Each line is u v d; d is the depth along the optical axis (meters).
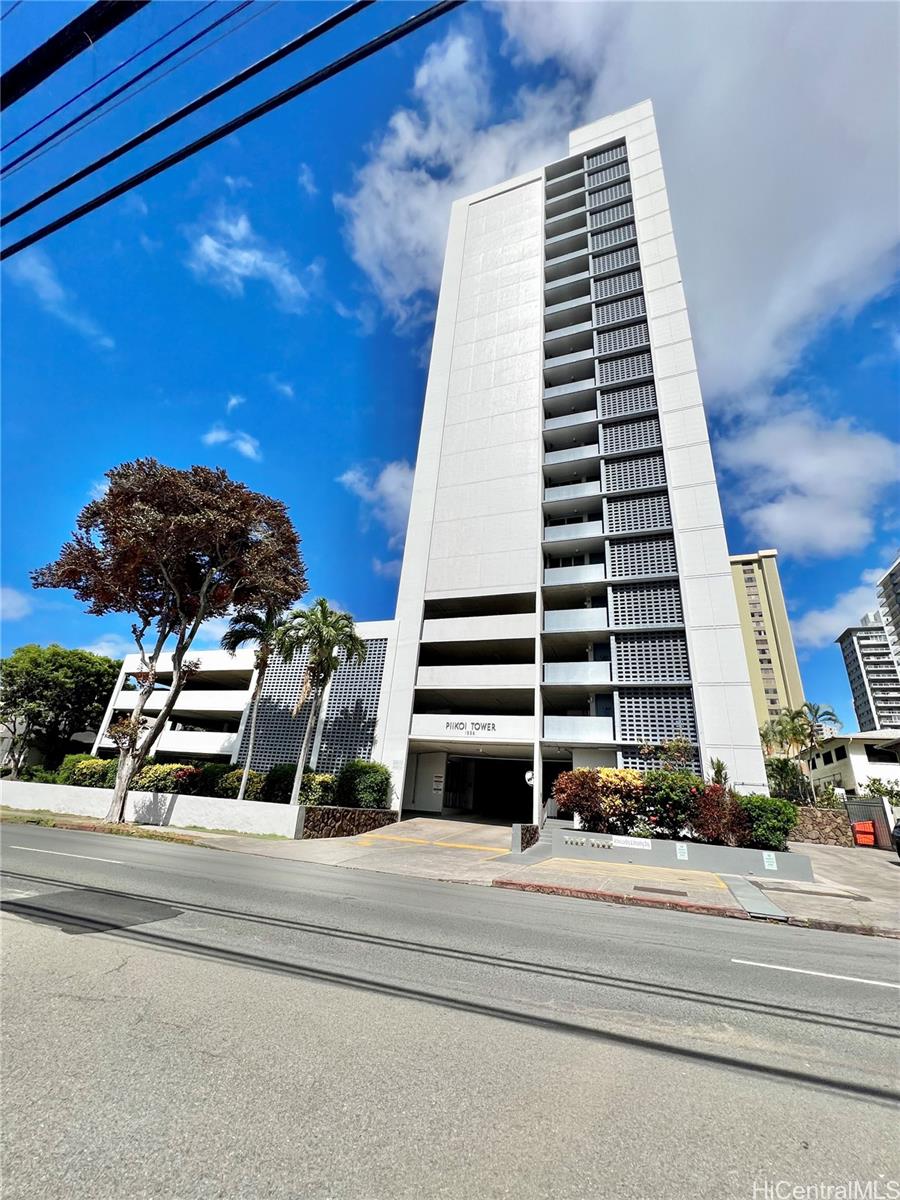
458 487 31.69
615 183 35.91
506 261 37.31
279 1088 3.01
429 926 7.07
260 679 24.95
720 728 22.14
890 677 107.06
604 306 32.81
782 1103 3.17
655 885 12.28
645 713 23.64
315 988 4.56
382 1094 3.00
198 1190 2.23
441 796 29.81
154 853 13.17
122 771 22.52
